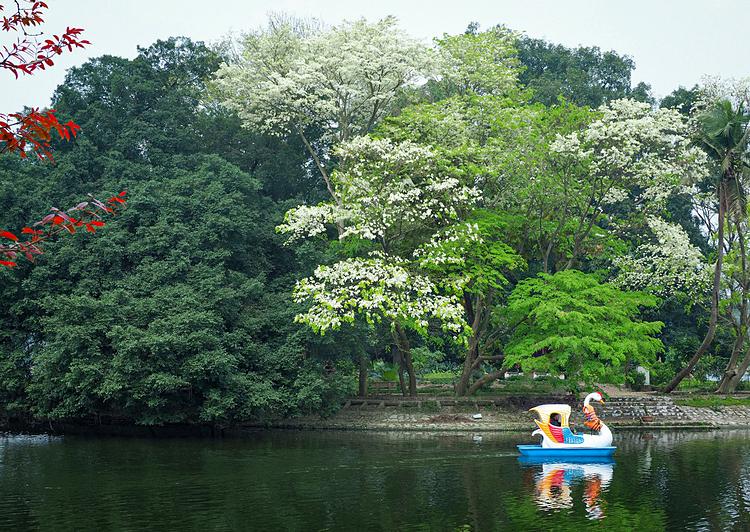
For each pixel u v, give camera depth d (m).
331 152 36.69
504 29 38.22
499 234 34.56
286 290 34.91
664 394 37.16
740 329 37.59
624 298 33.75
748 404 35.47
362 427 32.22
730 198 34.28
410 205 30.53
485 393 37.19
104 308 29.70
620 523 15.05
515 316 34.22
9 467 22.36
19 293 32.03
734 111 34.44
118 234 32.28
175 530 14.72
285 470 21.47
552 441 23.64
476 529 14.67
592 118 34.03
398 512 16.12
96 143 36.69
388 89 36.81
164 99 37.97
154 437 30.25
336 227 35.19
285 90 35.97
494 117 33.34
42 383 29.62
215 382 29.73
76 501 17.41
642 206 38.97
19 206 32.56
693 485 18.95
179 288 30.84
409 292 31.81
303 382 30.41
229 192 35.16
